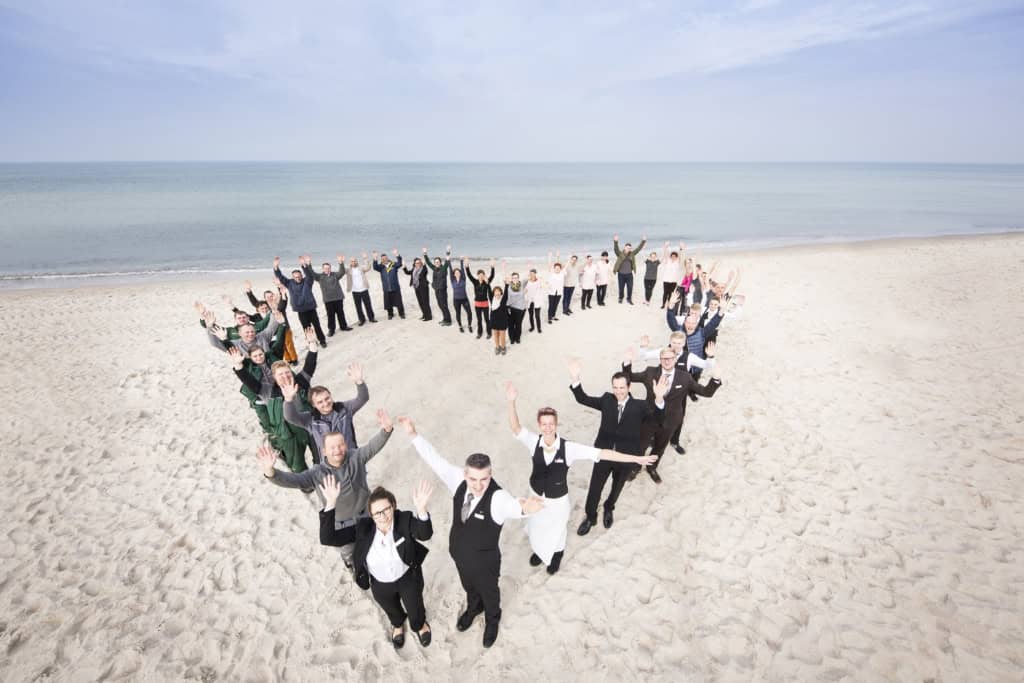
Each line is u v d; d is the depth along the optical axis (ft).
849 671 11.75
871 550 15.39
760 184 294.66
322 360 30.99
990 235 94.02
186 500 18.48
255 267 71.46
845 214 134.72
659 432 16.61
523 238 99.60
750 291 47.98
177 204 161.48
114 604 14.10
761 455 20.54
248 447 21.97
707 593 14.02
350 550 14.24
